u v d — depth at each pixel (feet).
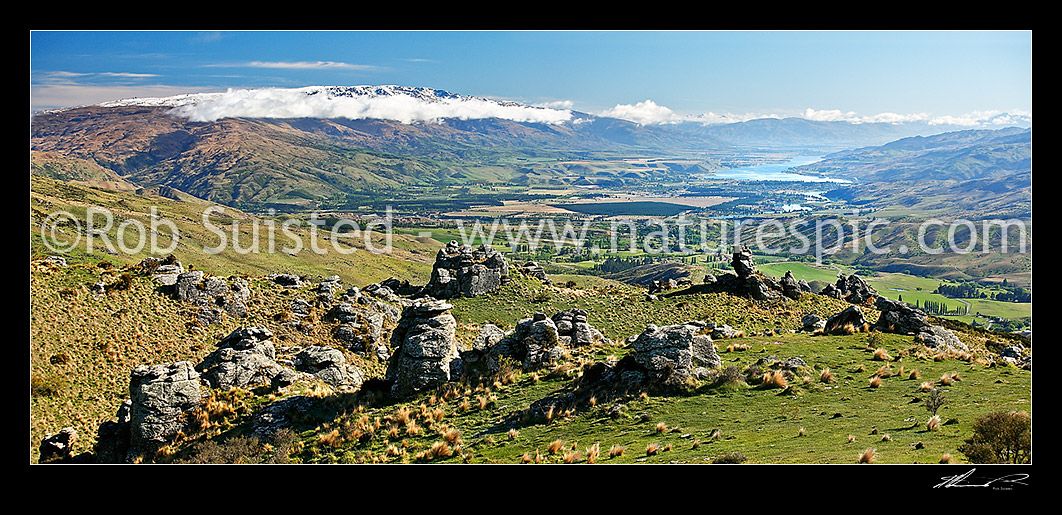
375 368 244.01
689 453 87.25
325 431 126.11
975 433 76.13
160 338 228.84
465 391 138.82
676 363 122.11
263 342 170.71
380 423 125.90
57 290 229.86
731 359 141.90
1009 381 115.75
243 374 156.35
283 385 155.12
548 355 151.43
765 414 103.19
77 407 177.58
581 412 114.83
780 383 116.98
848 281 321.73
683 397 114.93
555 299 349.41
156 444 131.64
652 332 128.26
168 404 134.92
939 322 234.79
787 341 162.71
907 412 98.22
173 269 277.64
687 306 299.58
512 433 107.45
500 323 322.75
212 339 240.73
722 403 110.42
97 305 232.53
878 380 115.85
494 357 153.17
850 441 84.53
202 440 130.52
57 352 197.26
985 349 182.80
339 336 260.62
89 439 153.89
